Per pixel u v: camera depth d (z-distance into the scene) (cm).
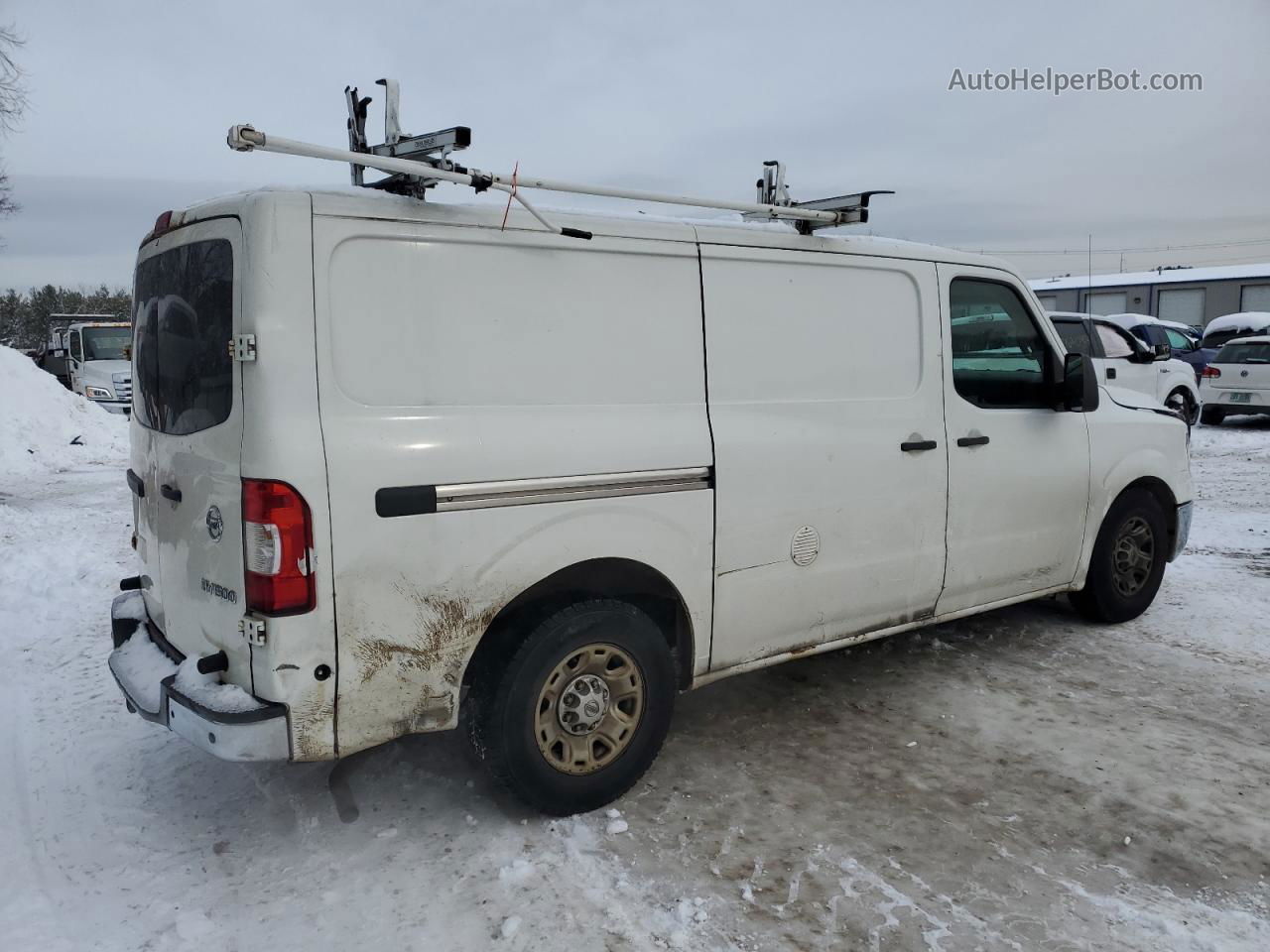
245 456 280
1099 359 1228
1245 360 1567
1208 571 686
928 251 442
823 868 316
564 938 281
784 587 391
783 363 388
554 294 330
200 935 282
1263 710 444
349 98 329
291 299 280
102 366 1892
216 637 304
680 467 353
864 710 445
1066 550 512
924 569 441
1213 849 328
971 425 455
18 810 354
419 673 304
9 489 1188
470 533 306
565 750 339
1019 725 428
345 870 315
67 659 521
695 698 459
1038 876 312
